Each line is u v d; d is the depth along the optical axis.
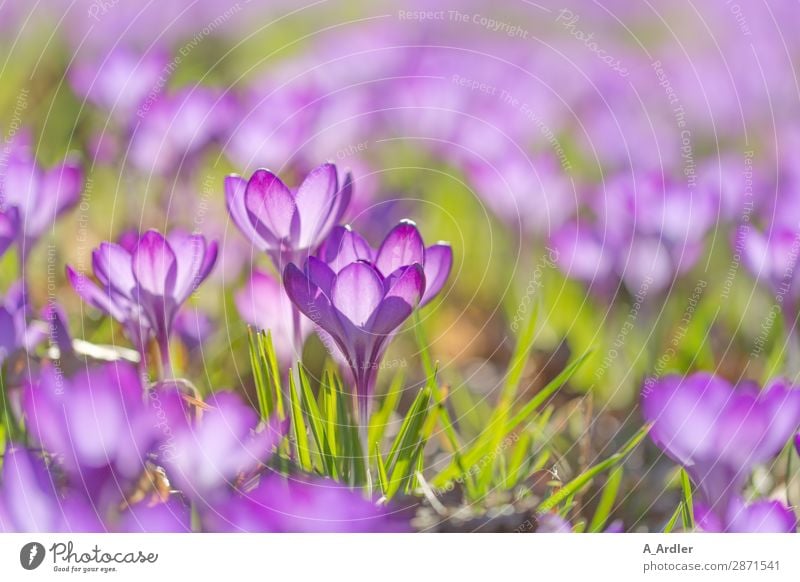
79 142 0.92
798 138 0.96
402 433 0.69
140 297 0.71
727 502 0.69
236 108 0.89
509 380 0.76
